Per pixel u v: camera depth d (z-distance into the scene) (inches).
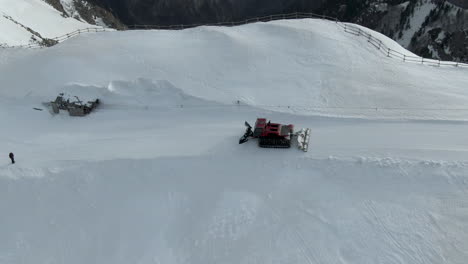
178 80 1357.0
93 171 1021.8
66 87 1339.8
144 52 1504.7
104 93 1321.4
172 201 961.5
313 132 1117.1
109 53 1501.0
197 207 942.4
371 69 1419.8
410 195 910.4
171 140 1120.8
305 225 882.8
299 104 1242.6
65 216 962.1
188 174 1000.2
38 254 914.7
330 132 1112.8
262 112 1223.5
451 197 896.3
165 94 1307.8
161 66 1422.2
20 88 1376.7
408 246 833.5
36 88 1362.0
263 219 902.4
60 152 1102.4
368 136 1081.4
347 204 910.4
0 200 989.8
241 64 1432.1
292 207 916.0
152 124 1219.2
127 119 1251.8
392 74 1398.9
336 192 933.2
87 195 987.9
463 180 918.4
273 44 1545.3
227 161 1017.5
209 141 1100.5
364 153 1005.8
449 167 943.0
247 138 1071.6
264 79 1360.7
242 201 934.4
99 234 928.9
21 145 1149.7
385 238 848.9
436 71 1459.2
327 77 1366.9
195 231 900.6
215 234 887.7
